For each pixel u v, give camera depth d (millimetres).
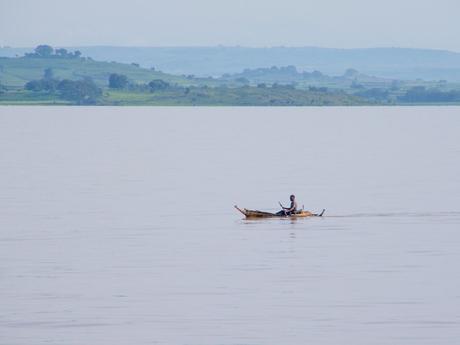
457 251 175125
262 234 196500
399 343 122875
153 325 130125
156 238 191625
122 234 196500
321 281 152500
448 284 149500
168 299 142250
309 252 175500
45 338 125188
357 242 185750
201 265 164375
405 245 182000
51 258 171125
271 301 140750
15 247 182250
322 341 123750
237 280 153500
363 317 133125
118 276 156875
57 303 140500
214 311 136125
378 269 160250
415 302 139875
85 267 163500
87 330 128250
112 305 139375
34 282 152875
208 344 122750
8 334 126750
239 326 129625
